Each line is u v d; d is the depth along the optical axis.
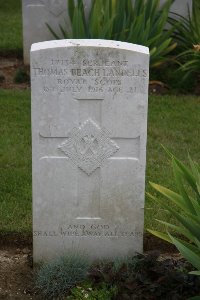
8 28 6.77
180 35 5.07
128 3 4.84
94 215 2.57
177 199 2.39
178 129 4.05
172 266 2.48
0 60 5.46
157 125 4.09
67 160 2.50
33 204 2.54
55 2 5.13
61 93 2.42
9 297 2.46
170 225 2.37
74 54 2.38
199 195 2.35
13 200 3.08
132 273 2.42
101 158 2.50
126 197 2.54
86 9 5.11
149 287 2.33
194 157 3.66
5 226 2.86
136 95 2.43
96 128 2.47
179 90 4.74
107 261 2.60
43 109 2.44
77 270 2.47
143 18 4.60
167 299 2.31
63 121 2.45
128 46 2.41
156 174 3.39
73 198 2.54
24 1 5.13
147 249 2.82
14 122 4.07
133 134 2.47
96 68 2.40
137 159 2.50
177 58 5.03
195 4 5.20
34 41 5.22
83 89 2.42
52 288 2.43
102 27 4.73
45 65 2.39
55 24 5.18
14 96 4.50
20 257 2.74
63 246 2.60
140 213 2.56
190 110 4.36
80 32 4.64
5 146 3.71
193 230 2.29
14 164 3.48
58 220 2.56
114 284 2.39
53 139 2.47
